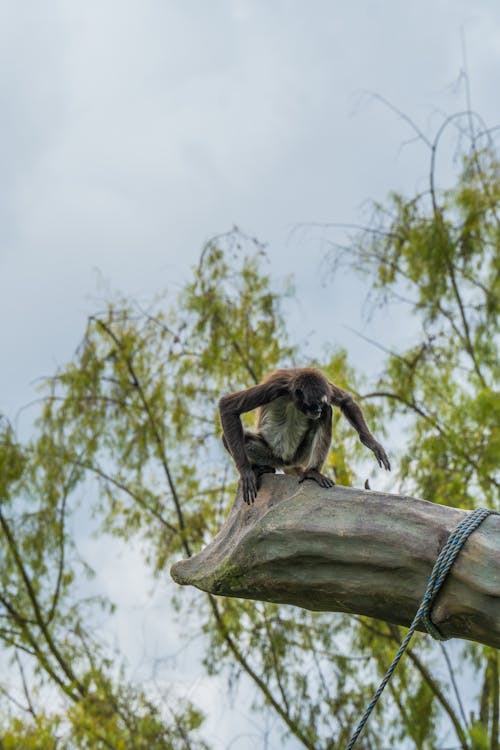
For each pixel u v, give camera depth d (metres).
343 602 7.33
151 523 16.47
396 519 7.01
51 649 15.91
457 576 6.66
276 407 9.90
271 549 7.39
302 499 7.46
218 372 16.25
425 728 14.70
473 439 15.38
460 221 16.91
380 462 9.18
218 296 16.48
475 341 16.27
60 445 16.59
